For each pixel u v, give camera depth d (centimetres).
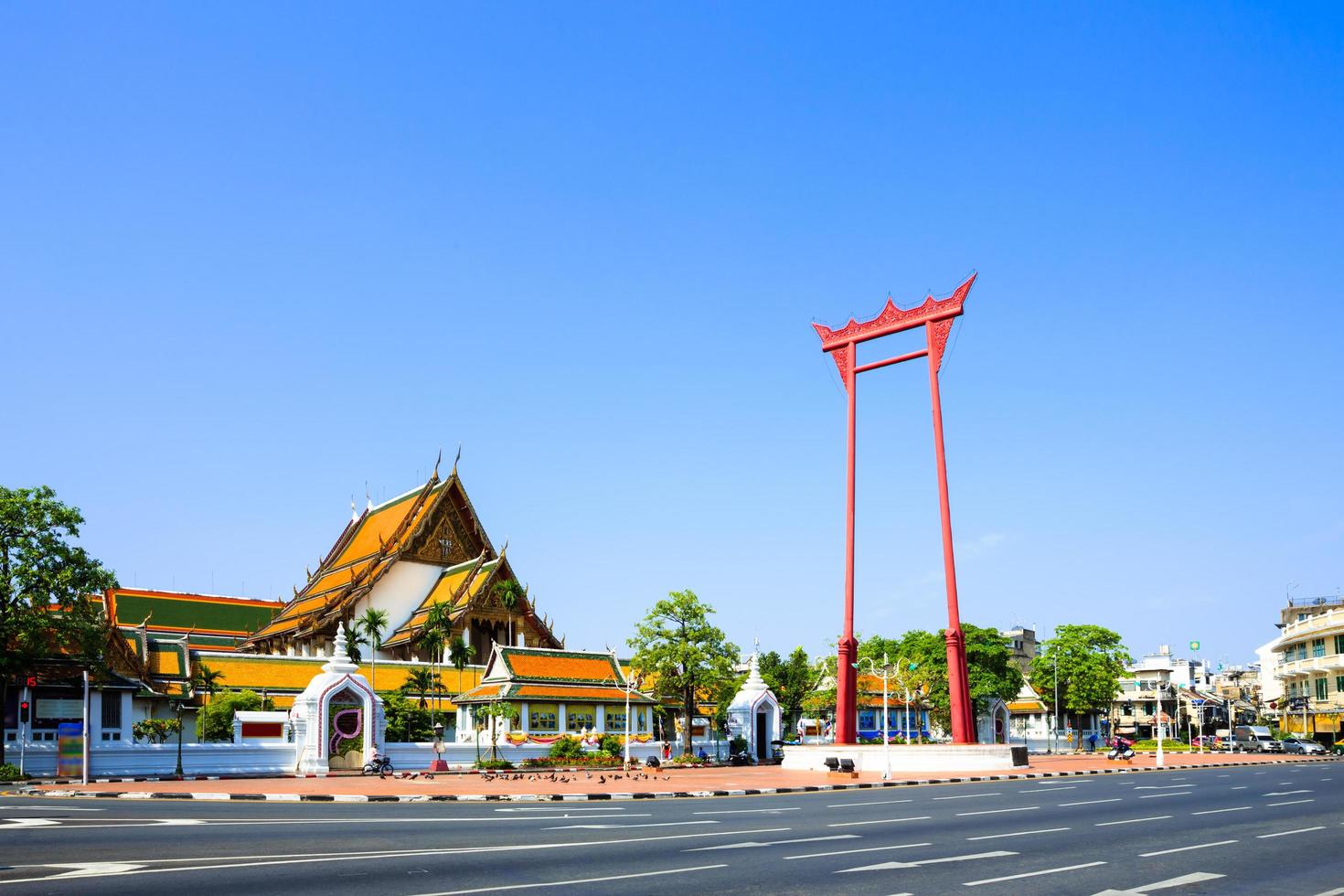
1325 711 11406
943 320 7325
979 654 10619
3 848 2186
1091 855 2230
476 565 11256
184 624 11831
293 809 3416
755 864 2016
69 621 5847
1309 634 11444
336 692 6656
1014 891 1731
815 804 3884
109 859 2000
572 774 6153
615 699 8888
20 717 5719
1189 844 2458
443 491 11812
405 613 11400
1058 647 12606
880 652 12838
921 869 1973
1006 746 6938
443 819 3020
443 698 9494
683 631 7962
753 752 8650
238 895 1596
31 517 5750
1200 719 13475
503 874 1844
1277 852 2305
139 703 8169
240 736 6525
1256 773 6550
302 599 12256
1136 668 18425
